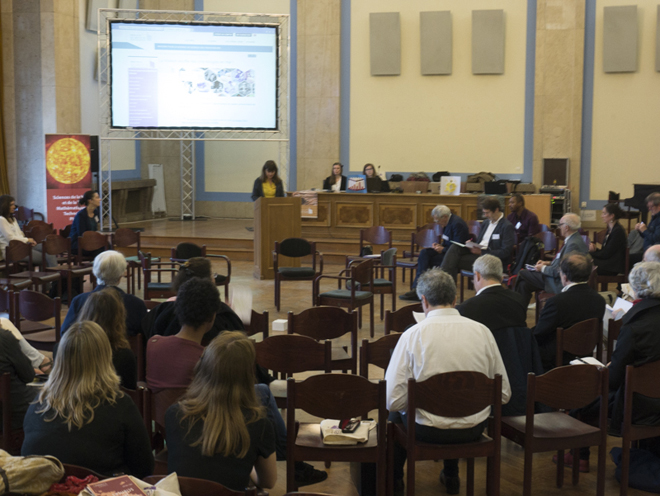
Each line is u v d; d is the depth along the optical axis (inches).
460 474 143.6
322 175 530.0
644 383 129.1
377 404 115.0
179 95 469.1
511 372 136.9
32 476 79.3
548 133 497.4
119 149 538.0
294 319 166.1
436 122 516.7
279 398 137.2
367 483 127.7
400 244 434.3
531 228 335.3
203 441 90.0
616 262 289.1
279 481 136.9
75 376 96.4
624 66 484.4
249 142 563.5
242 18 533.3
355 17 520.1
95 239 314.8
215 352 92.4
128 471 101.4
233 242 446.0
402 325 172.1
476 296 142.8
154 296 270.4
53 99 458.6
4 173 465.1
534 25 497.7
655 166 490.6
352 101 526.9
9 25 459.5
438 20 502.6
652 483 134.1
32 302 188.1
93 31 498.9
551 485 138.2
